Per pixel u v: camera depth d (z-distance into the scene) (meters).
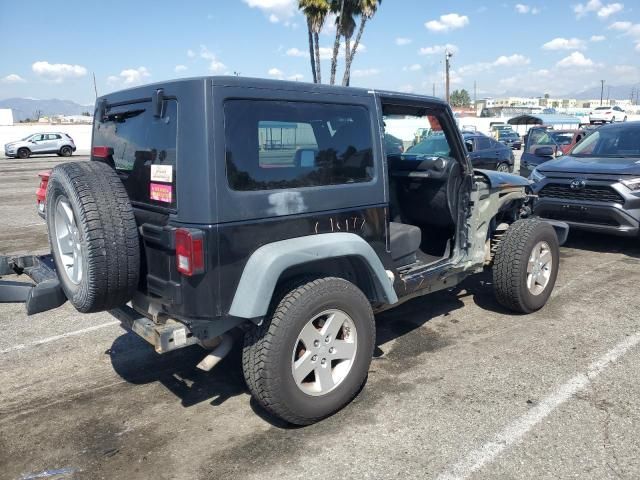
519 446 3.07
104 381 4.04
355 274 3.70
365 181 3.69
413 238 4.39
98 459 3.07
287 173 3.23
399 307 5.46
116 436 3.30
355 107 3.64
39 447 3.20
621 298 5.57
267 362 3.04
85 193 3.02
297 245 3.13
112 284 3.07
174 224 3.00
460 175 4.61
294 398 3.15
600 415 3.37
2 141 39.91
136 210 3.37
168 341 2.97
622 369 3.98
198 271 2.87
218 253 2.91
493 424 3.29
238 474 2.90
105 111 3.86
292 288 3.19
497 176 5.18
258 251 3.05
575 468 2.87
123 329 5.09
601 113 46.44
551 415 3.38
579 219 7.24
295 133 3.27
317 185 3.39
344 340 3.43
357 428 3.30
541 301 5.17
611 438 3.12
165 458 3.06
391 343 4.57
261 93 3.09
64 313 5.57
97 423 3.45
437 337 4.68
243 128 3.01
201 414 3.53
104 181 3.11
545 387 3.73
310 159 3.36
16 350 4.63
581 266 6.79
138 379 4.06
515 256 4.86
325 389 3.32
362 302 3.43
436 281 4.45
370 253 3.50
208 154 2.86
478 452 3.02
